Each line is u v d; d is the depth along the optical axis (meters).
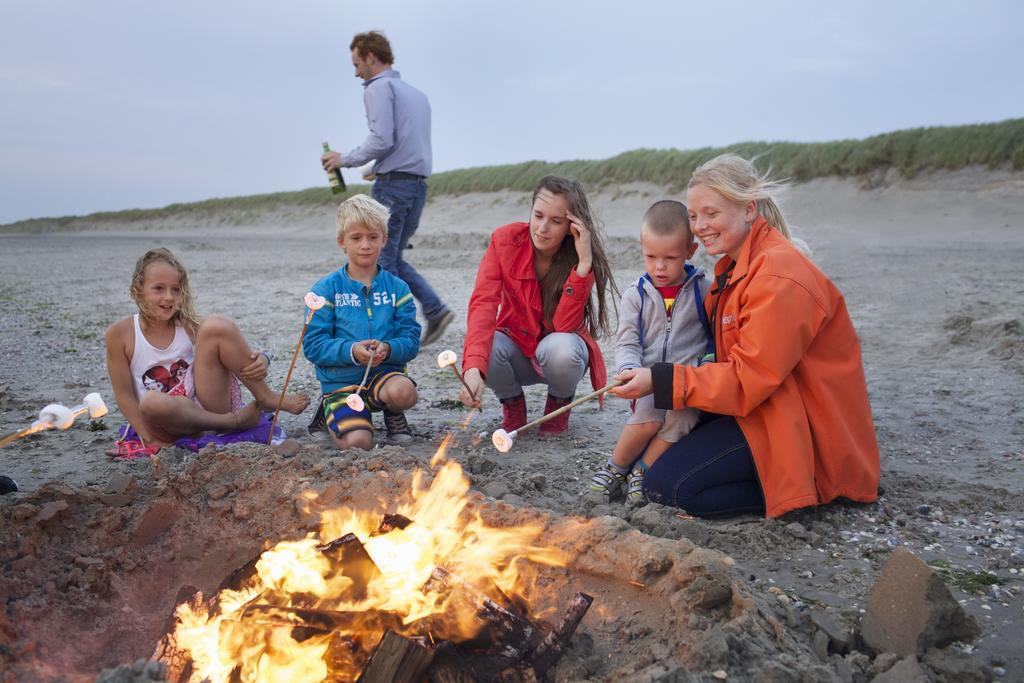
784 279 3.10
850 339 3.30
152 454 4.07
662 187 27.98
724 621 2.25
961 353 6.29
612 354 6.76
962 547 2.96
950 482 3.56
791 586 2.68
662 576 2.45
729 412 3.16
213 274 14.41
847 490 3.23
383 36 6.84
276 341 7.62
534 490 3.46
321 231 38.00
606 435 4.51
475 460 3.79
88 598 2.69
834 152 24.09
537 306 4.33
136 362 4.19
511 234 4.27
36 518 2.82
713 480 3.22
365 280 4.46
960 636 2.26
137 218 52.75
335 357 4.24
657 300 3.62
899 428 4.51
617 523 2.66
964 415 4.72
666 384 3.17
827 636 2.24
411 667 2.06
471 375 3.96
